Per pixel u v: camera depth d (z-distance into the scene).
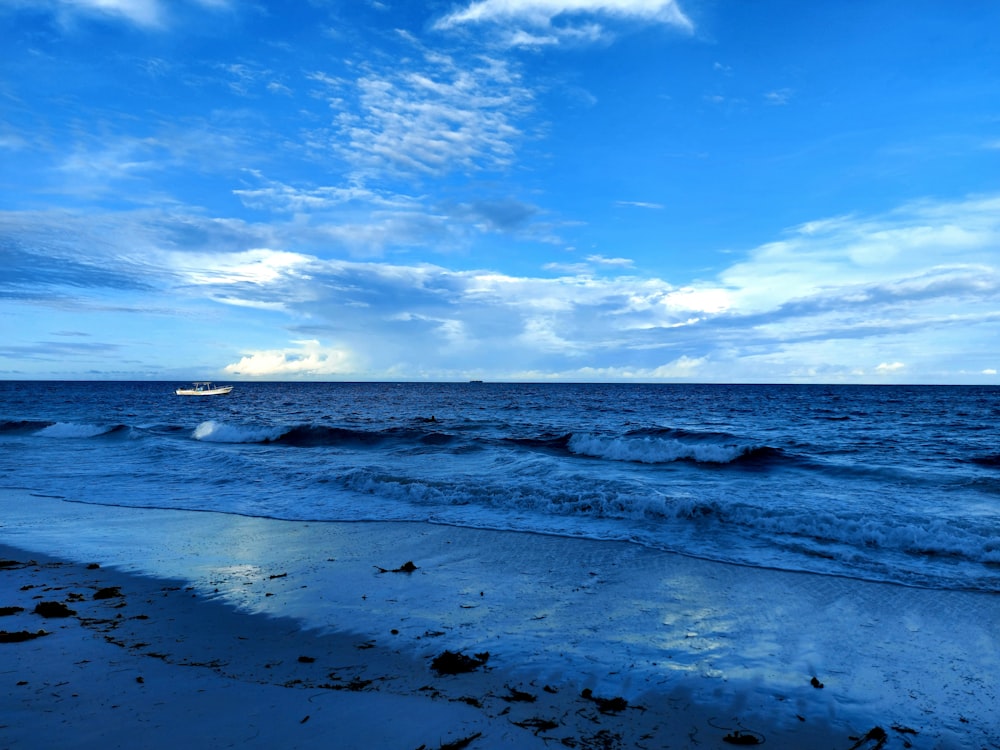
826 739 4.15
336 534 10.21
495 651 5.53
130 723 4.05
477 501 12.62
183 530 10.50
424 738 3.95
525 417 38.81
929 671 5.24
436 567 8.33
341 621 6.26
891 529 9.50
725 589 7.42
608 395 84.69
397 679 4.90
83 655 5.27
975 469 16.41
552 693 4.71
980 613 6.63
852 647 5.73
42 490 14.22
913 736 4.21
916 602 6.97
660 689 4.82
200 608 6.62
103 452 20.56
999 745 4.10
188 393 80.25
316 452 20.36
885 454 19.67
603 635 5.96
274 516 11.58
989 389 120.62
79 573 7.97
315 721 4.14
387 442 23.00
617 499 11.77
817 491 13.21
